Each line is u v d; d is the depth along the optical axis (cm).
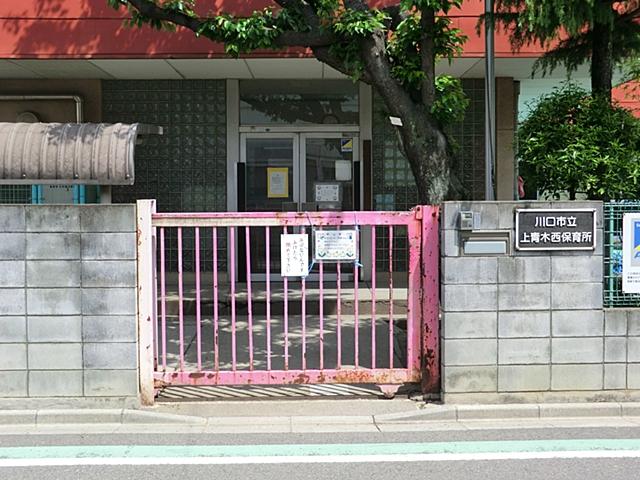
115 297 573
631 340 586
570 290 580
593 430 538
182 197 1173
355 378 595
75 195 1120
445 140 739
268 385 638
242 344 799
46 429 549
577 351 582
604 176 650
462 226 569
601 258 581
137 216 572
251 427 549
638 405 577
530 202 575
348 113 1177
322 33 716
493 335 579
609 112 679
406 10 694
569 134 662
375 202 1187
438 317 596
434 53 744
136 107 1161
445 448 496
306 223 582
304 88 1173
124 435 532
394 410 580
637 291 590
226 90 1160
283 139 1180
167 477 442
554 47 894
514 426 549
